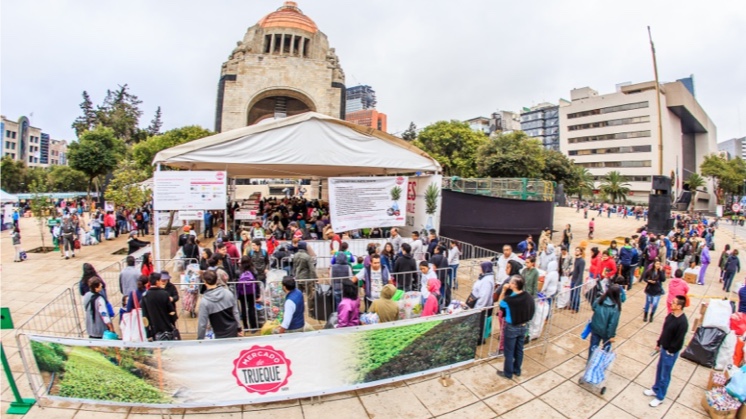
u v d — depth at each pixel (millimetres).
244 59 42656
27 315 8133
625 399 5645
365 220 11930
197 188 10375
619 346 7590
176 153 10305
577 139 92125
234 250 9133
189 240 9867
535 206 17516
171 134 49125
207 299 5207
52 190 58531
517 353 6020
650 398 5695
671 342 5410
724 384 5625
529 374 6191
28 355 6305
